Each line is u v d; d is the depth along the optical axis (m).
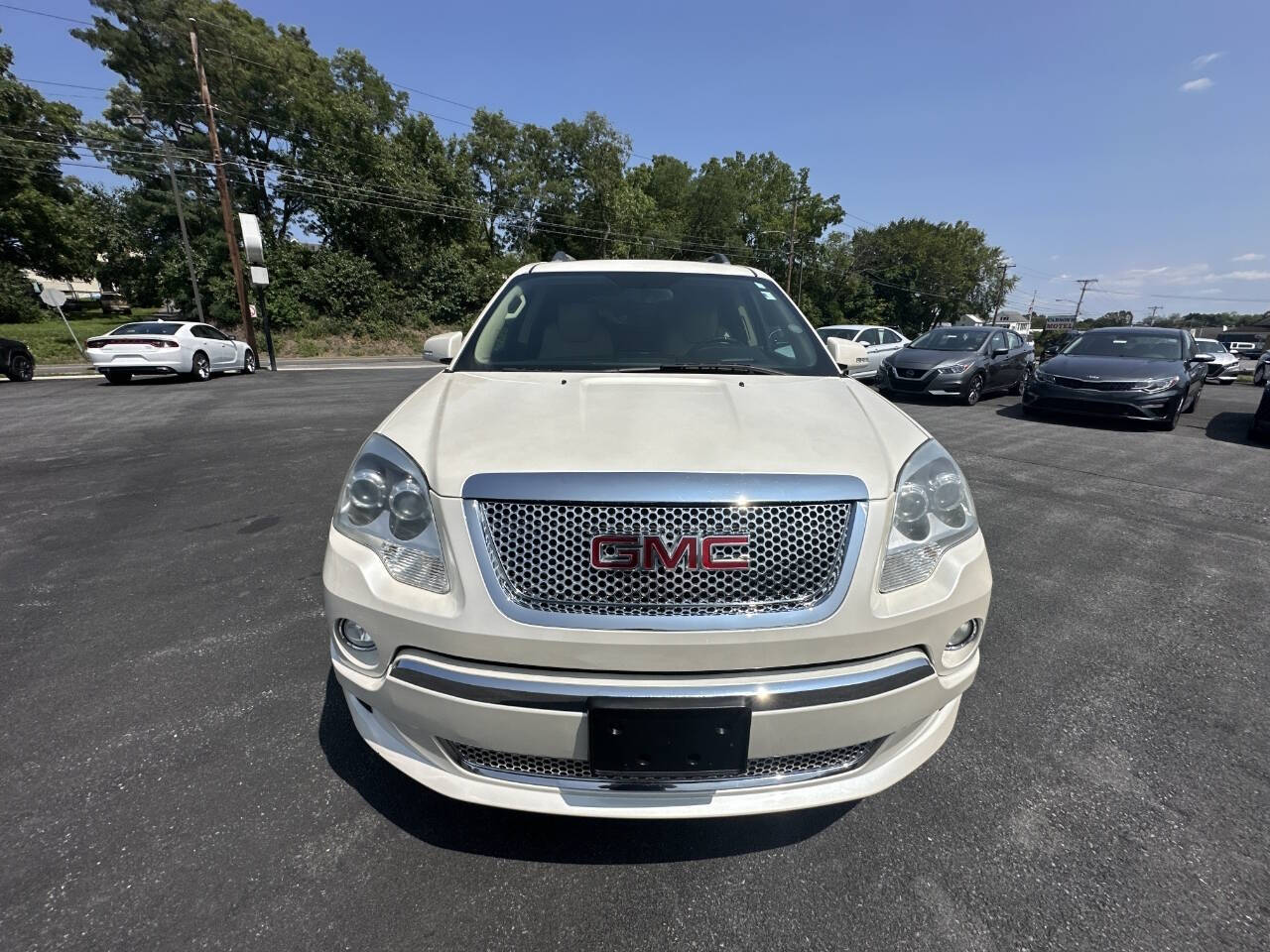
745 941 1.45
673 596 1.42
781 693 1.42
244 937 1.42
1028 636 2.87
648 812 1.50
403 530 1.52
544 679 1.41
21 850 1.64
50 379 13.96
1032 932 1.47
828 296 55.31
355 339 26.64
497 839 1.73
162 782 1.90
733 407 1.82
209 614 2.96
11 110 30.91
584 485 1.42
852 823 1.80
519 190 40.34
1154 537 4.18
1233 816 1.81
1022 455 6.70
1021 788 1.92
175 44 30.34
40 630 2.79
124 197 33.50
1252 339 42.16
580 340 2.55
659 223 47.66
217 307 25.72
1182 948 1.43
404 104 34.66
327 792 1.88
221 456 6.10
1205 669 2.60
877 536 1.50
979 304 67.00
